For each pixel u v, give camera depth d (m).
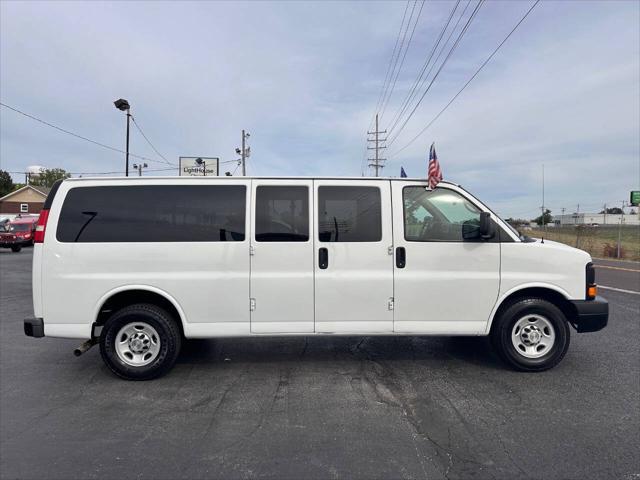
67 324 4.55
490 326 4.77
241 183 4.70
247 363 5.16
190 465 3.03
